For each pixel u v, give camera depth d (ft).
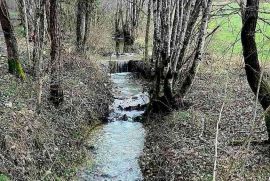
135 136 54.49
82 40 84.23
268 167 37.06
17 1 74.18
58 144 44.78
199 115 52.75
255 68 37.35
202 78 70.49
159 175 41.22
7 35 53.11
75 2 88.99
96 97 65.05
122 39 134.72
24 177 35.37
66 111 52.60
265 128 46.44
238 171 36.37
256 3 35.01
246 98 58.90
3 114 41.22
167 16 55.31
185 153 42.75
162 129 52.60
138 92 76.54
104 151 49.34
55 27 50.06
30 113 44.39
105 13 135.23
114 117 61.72
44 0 51.11
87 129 55.11
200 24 54.65
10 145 36.99
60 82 51.90
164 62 57.00
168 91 57.62
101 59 98.07
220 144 43.16
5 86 49.24
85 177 42.42
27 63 62.95
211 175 36.96
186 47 58.39
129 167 45.19
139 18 133.69
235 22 100.12
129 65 96.48
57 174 40.11
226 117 51.72
